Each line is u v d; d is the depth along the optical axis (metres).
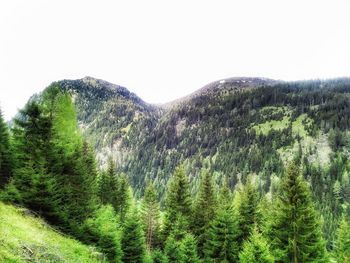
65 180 33.19
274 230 33.72
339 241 51.03
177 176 56.41
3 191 26.75
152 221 55.94
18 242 15.50
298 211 31.53
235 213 48.62
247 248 31.27
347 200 146.88
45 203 27.39
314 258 31.03
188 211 54.56
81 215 33.09
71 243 22.70
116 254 31.52
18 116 29.86
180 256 40.41
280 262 32.31
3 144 41.09
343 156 189.12
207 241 44.62
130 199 68.69
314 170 177.00
